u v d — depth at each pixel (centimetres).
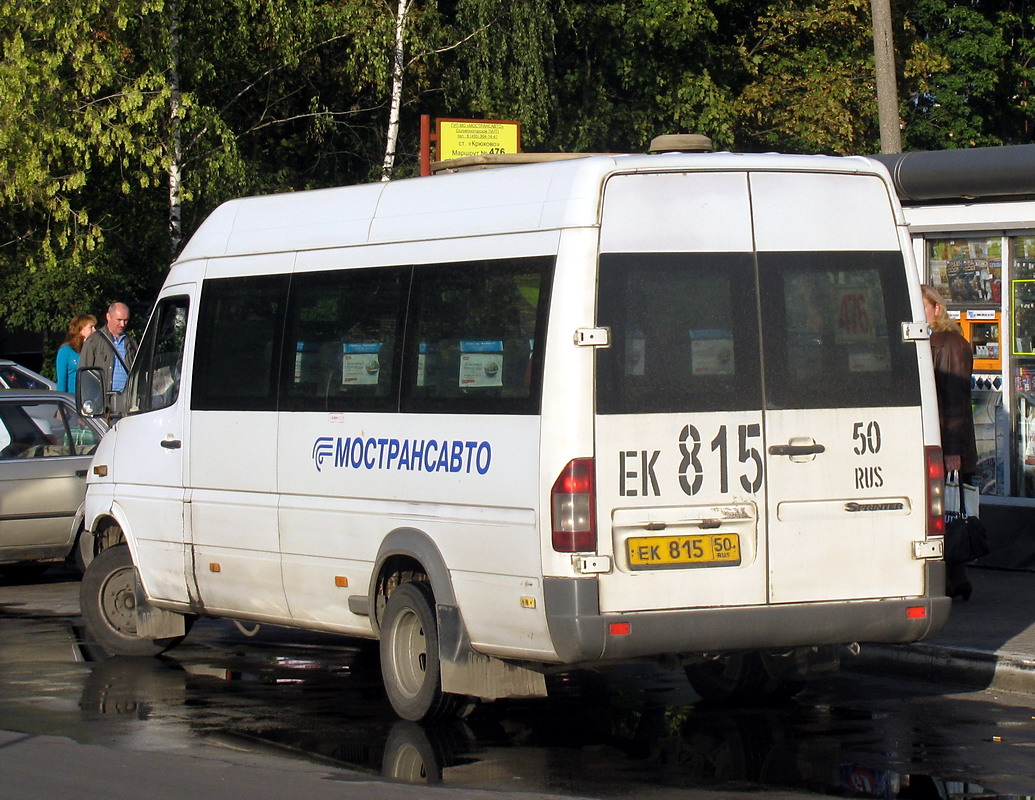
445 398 877
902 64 3838
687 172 830
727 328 827
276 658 1185
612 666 857
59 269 3014
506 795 732
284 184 3375
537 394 810
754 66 3816
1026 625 1162
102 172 3014
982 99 4712
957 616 1206
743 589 821
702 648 812
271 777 778
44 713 973
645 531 802
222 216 1103
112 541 1229
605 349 800
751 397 827
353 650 1223
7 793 743
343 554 950
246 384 1041
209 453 1070
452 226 889
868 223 871
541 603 802
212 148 2986
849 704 989
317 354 983
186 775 781
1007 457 1477
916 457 869
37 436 1603
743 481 823
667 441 807
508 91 3409
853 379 854
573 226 807
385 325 929
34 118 2680
